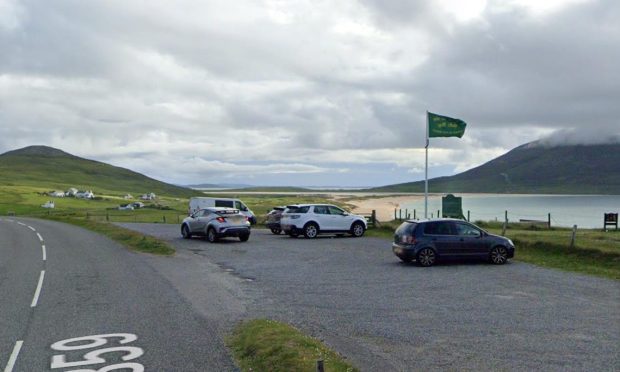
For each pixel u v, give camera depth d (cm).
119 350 890
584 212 10775
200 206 4294
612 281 1620
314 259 2159
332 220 3123
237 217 2914
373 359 849
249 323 1064
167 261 2097
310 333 1009
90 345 920
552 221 7044
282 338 913
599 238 2555
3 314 1158
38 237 3241
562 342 950
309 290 1473
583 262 2025
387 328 1050
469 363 830
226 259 2161
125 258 2183
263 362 816
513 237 2538
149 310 1199
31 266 1934
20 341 947
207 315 1152
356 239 3034
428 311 1205
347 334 1004
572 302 1305
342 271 1836
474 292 1440
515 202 19188
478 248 2000
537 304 1280
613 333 1012
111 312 1177
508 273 1786
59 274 1742
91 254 2322
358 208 12138
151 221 5666
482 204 16712
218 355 862
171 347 905
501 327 1059
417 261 1964
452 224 2005
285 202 14462
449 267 1934
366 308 1238
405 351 895
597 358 855
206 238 3153
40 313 1167
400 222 3759
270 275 1745
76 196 17425
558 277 1698
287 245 2712
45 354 870
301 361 792
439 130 3097
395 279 1662
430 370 796
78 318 1120
